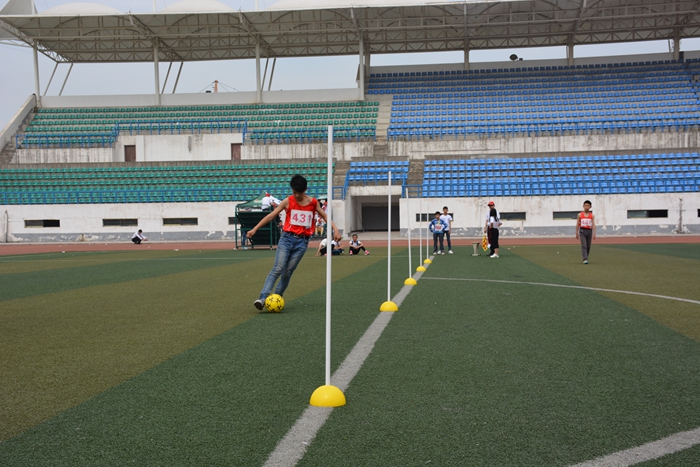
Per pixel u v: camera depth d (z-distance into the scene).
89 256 22.23
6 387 4.61
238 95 48.25
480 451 3.27
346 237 35.00
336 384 4.60
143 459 3.20
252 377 4.83
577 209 33.53
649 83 44.66
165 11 41.88
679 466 3.07
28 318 7.85
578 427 3.63
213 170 39.69
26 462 3.16
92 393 4.43
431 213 34.72
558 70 47.78
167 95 48.56
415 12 44.03
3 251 26.81
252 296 10.00
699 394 4.26
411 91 47.47
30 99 46.97
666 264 14.99
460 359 5.35
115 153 43.28
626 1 41.81
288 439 3.47
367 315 7.81
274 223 26.28
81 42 48.16
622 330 6.60
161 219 35.75
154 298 9.79
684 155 36.44
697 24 44.41
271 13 42.47
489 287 10.62
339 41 48.03
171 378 4.82
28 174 39.72
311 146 41.22
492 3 41.06
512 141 39.91
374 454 3.25
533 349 5.71
